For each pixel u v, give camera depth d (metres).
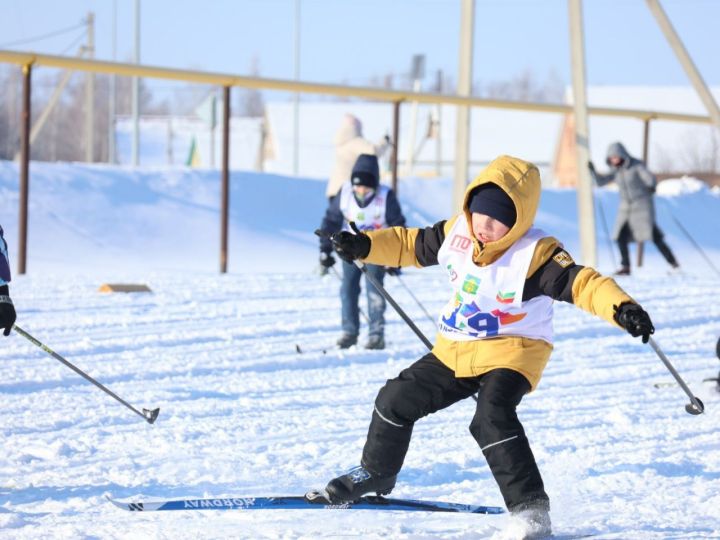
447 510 8.32
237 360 15.81
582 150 31.00
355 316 17.16
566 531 7.91
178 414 12.31
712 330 20.48
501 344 7.86
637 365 16.55
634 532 7.87
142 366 15.10
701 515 8.45
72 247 31.52
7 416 11.85
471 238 7.85
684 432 11.88
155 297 21.84
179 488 9.15
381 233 8.45
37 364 14.87
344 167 27.61
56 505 8.47
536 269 7.72
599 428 12.06
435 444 10.99
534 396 13.97
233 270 31.27
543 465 10.29
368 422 12.18
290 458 10.39
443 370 8.05
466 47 31.30
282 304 21.56
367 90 29.31
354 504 8.25
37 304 20.28
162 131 140.88
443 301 22.34
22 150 24.81
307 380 14.73
